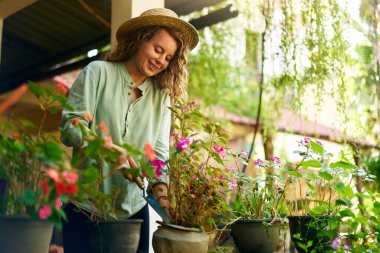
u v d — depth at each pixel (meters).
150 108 1.91
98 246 1.47
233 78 6.99
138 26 1.85
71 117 1.67
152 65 1.85
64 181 1.13
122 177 1.79
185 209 1.76
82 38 4.89
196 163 1.87
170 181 1.81
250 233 2.18
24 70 5.66
